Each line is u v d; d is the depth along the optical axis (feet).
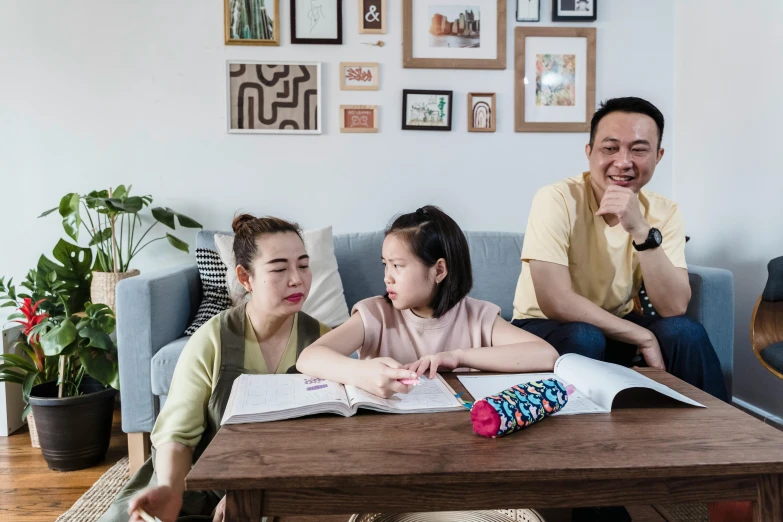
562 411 2.87
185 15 8.31
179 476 3.23
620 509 4.06
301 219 8.59
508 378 3.45
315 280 7.23
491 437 2.50
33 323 6.57
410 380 2.88
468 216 8.75
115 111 8.32
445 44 8.54
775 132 6.84
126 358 5.92
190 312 7.07
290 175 8.54
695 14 8.34
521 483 2.24
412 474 2.15
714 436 2.53
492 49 8.59
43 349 6.07
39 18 8.18
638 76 8.85
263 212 8.55
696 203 8.42
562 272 5.20
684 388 3.34
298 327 4.05
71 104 8.27
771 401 7.11
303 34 8.39
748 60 7.27
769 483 2.31
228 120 8.41
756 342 5.36
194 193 8.46
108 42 8.27
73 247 7.68
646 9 8.79
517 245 8.02
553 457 2.29
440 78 8.60
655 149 5.14
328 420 2.73
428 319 3.83
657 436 2.53
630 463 2.23
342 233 8.56
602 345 4.79
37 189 8.32
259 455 2.31
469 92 8.61
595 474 2.20
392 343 3.82
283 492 2.19
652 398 3.12
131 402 5.95
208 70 8.38
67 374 6.51
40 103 8.24
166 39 8.31
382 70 8.53
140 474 3.78
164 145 8.39
